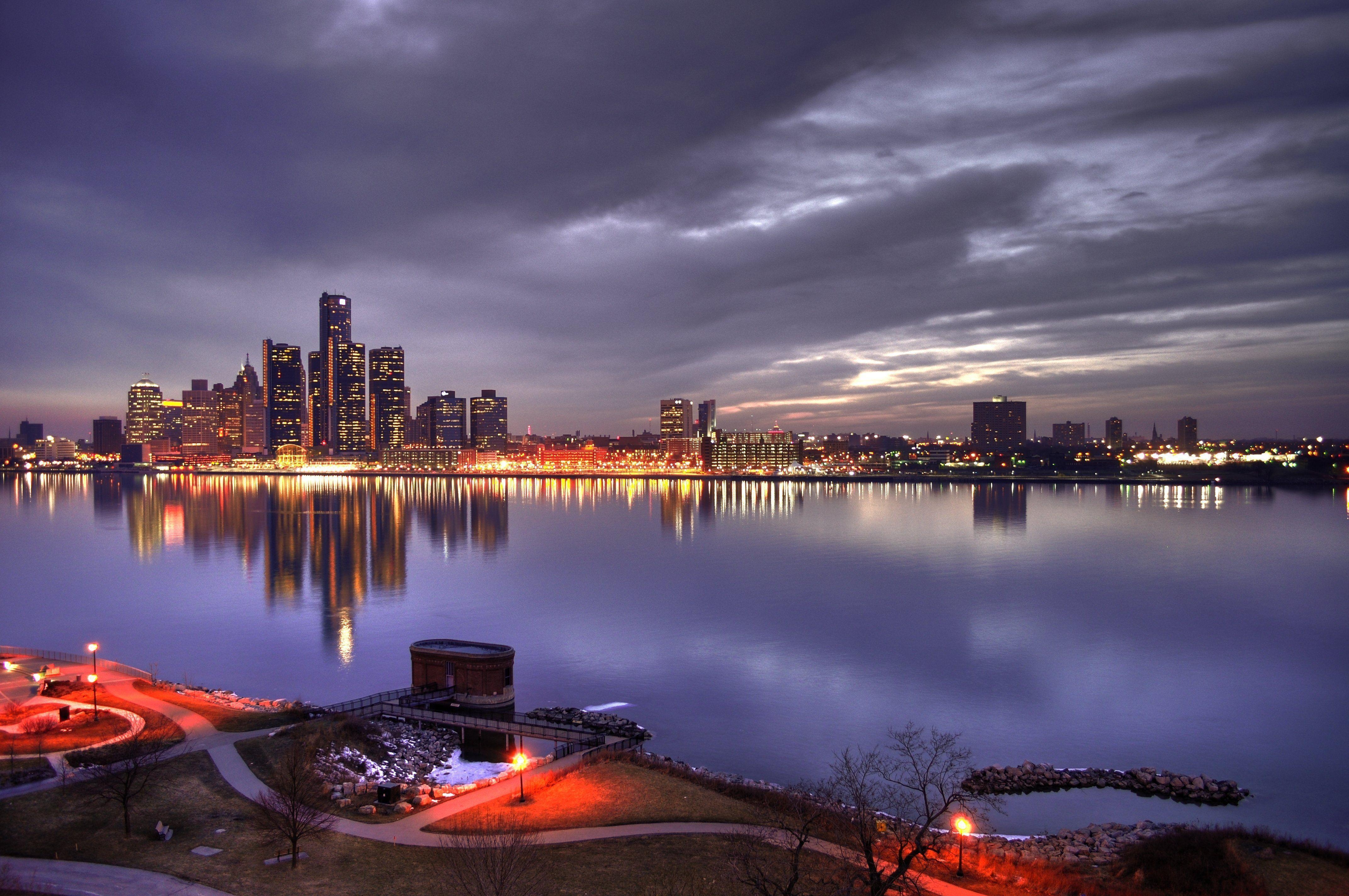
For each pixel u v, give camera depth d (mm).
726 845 50625
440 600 163750
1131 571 199875
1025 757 79938
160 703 79938
